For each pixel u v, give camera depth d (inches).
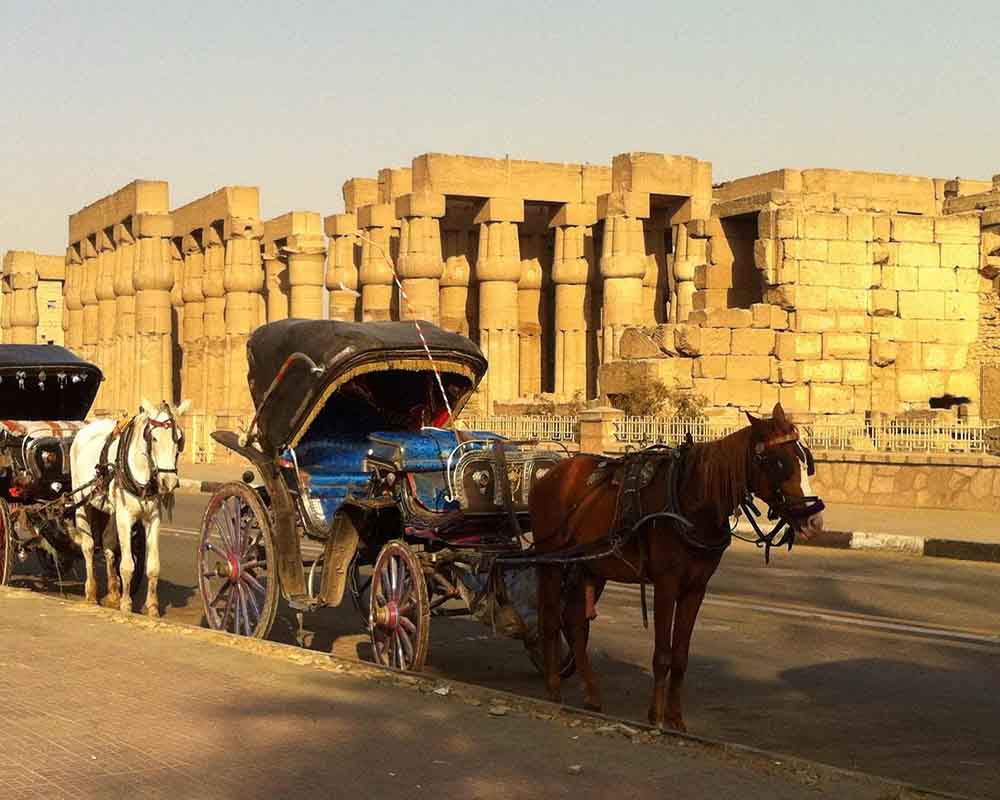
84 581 650.2
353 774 251.8
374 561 449.4
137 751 267.9
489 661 442.0
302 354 434.9
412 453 406.0
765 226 1339.8
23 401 680.4
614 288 1571.1
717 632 479.8
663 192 1579.7
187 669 354.6
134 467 506.9
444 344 448.1
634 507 338.0
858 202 1425.9
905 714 354.9
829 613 525.0
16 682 336.5
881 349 1350.9
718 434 1009.5
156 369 2046.0
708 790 241.6
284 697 319.0
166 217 2054.6
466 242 1868.8
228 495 460.4
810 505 316.8
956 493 912.9
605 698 379.2
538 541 371.6
